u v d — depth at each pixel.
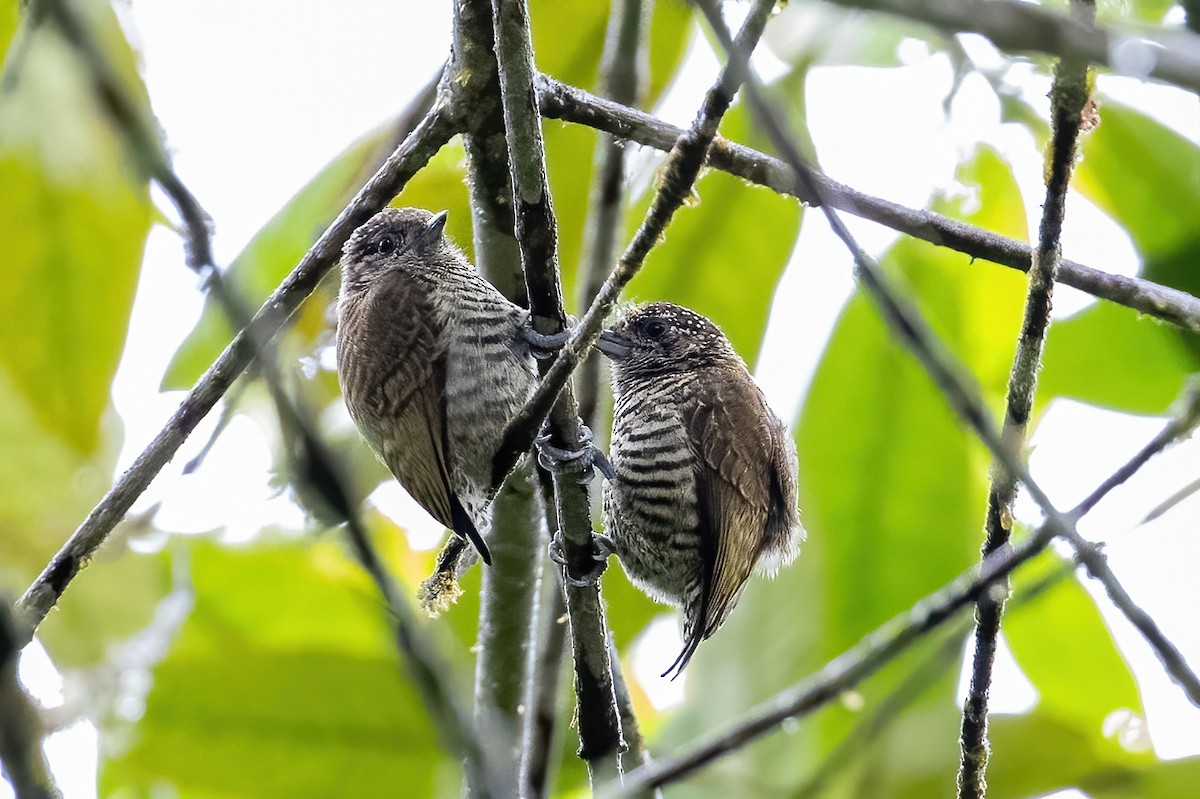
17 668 5.32
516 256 9.73
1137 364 10.71
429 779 10.16
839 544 10.90
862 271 6.32
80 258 9.88
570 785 11.38
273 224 10.91
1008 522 8.09
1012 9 3.79
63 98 9.09
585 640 9.15
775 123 5.66
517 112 7.70
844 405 10.88
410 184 11.52
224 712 10.10
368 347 10.55
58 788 5.41
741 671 10.94
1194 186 10.22
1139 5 7.38
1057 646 11.21
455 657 11.90
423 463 10.38
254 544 11.02
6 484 10.67
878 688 10.23
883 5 3.80
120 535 10.88
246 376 8.64
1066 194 7.49
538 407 8.36
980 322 10.99
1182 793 10.03
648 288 11.66
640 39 10.27
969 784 8.37
